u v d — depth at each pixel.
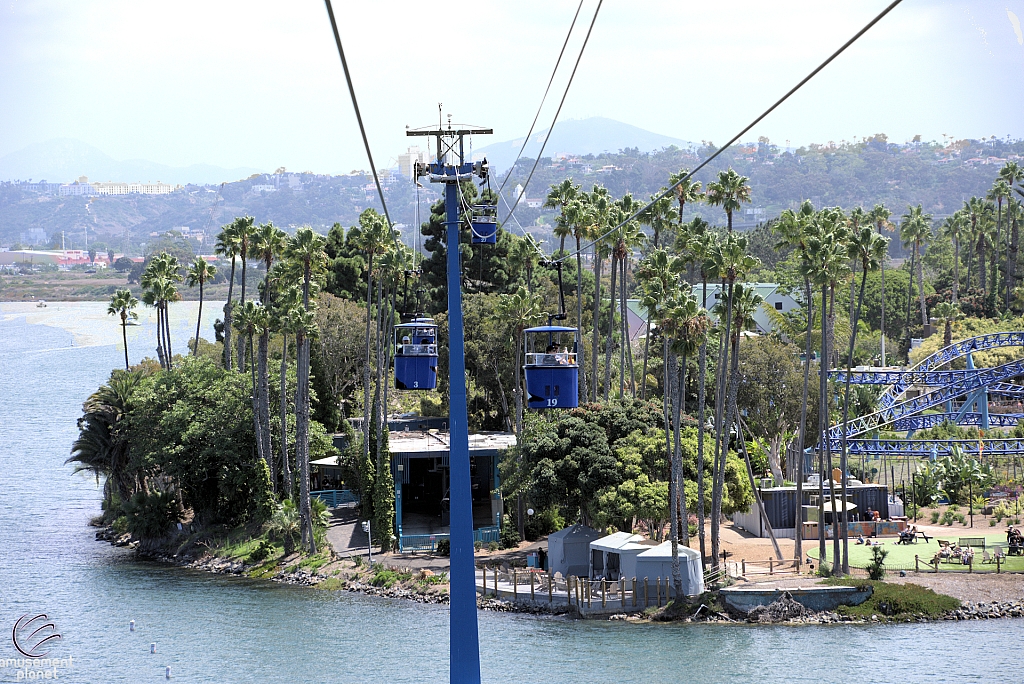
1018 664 69.88
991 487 118.81
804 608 82.56
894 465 135.62
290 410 124.88
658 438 94.69
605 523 91.69
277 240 137.75
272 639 80.69
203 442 117.31
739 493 98.88
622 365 119.38
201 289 160.12
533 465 94.88
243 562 105.88
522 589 87.56
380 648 77.44
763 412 131.62
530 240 134.25
